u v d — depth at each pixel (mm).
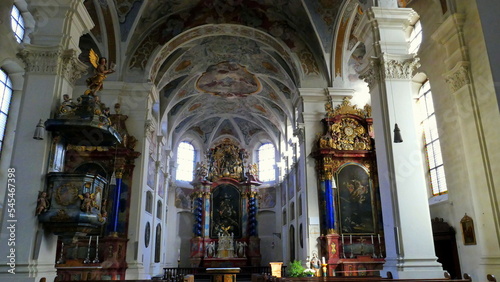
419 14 11820
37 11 7988
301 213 17609
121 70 15453
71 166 14570
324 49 16219
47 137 7469
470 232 9172
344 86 16344
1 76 11773
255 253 24828
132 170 14914
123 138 14727
